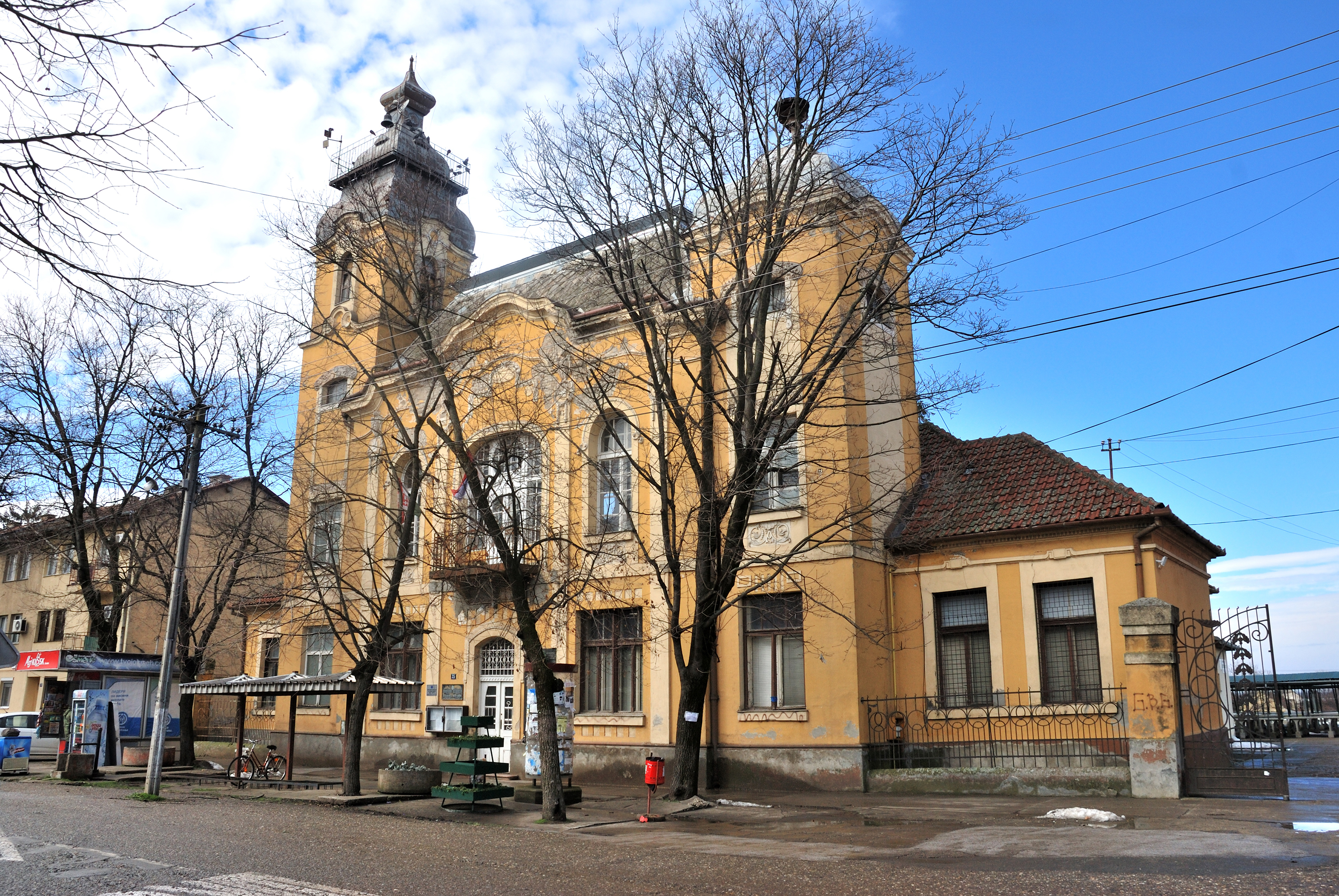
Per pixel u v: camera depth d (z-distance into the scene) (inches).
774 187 779.4
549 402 957.8
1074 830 508.7
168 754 1050.1
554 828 581.0
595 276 997.2
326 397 1230.3
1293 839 453.4
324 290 1277.1
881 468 870.4
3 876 391.5
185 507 813.9
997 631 782.5
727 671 829.8
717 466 859.4
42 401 1105.4
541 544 811.4
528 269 1205.7
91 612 1161.4
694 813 643.5
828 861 438.0
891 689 816.9
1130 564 734.5
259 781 871.7
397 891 364.8
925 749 773.3
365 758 1067.9
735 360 859.4
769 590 826.2
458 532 929.5
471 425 1013.8
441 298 995.3
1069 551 762.2
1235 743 994.7
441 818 639.1
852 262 840.3
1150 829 503.8
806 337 837.2
